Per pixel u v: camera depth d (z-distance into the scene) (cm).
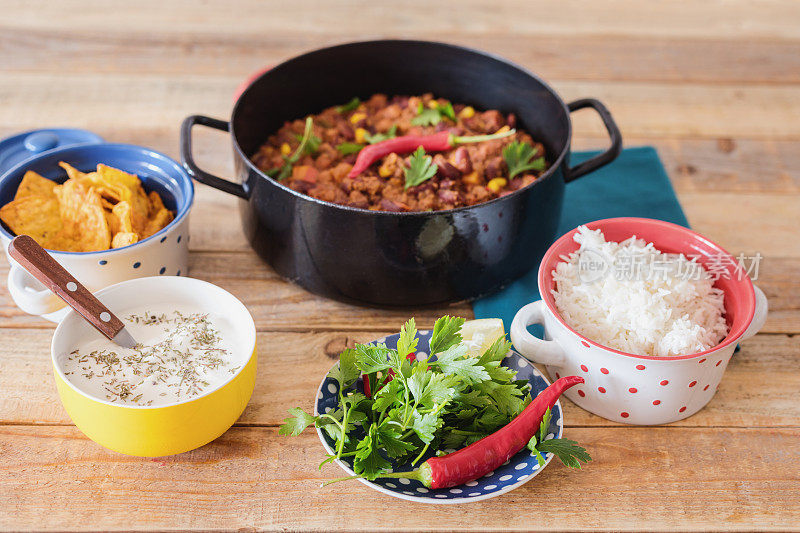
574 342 71
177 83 107
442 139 88
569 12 123
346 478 66
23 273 73
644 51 116
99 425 67
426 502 65
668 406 72
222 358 71
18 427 72
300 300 83
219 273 85
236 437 72
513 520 68
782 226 92
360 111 96
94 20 116
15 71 106
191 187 80
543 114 91
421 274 78
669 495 70
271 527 67
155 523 67
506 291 83
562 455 67
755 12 126
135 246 75
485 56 93
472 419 70
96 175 80
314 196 83
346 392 72
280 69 91
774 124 105
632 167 97
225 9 120
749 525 69
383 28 118
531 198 78
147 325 73
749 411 75
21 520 67
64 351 70
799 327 82
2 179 80
